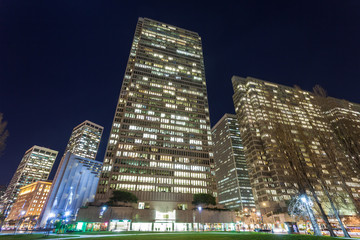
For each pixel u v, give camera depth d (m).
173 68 139.00
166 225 78.88
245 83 187.25
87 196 155.62
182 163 104.81
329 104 37.97
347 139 34.19
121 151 98.69
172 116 118.69
